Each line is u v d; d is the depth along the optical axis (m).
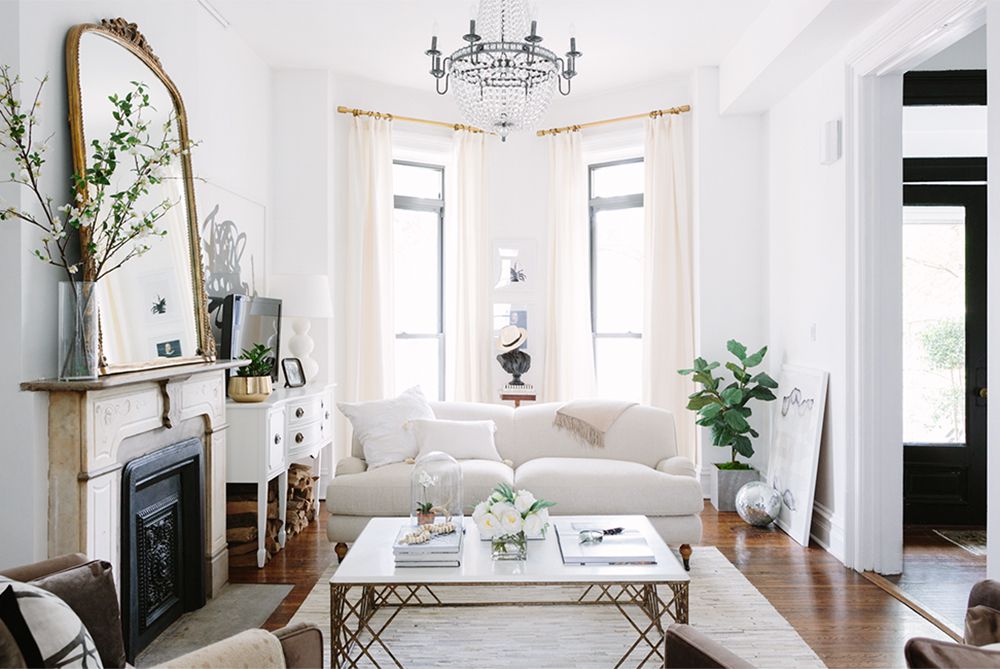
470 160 5.71
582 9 4.20
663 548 2.68
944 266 4.49
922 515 4.53
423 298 5.95
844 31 3.54
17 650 1.19
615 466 3.90
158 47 3.34
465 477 3.69
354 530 3.64
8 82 2.26
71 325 2.39
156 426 2.84
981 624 1.56
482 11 3.46
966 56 4.25
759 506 4.38
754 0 4.05
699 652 1.37
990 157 2.45
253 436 3.70
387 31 4.52
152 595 2.85
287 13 4.23
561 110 5.92
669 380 5.33
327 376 5.20
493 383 5.82
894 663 2.59
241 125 4.59
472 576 2.36
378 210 5.46
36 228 2.42
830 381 4.00
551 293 5.76
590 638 2.84
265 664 1.44
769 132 5.00
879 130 3.61
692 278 5.32
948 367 4.50
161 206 3.05
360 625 2.49
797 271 4.48
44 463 2.34
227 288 4.32
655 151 5.38
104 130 2.77
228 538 3.77
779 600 3.24
